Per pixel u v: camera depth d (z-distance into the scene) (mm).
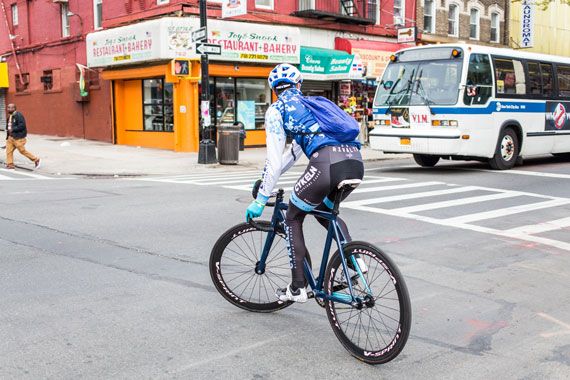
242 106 22984
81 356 3965
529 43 33750
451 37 30453
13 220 8578
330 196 4250
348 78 23781
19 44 31047
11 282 5570
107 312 4801
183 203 10062
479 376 3754
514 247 7176
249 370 3793
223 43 20953
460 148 14008
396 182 12781
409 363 3938
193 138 21375
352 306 3980
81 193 11422
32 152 21328
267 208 9617
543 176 13961
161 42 20125
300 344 4230
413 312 4914
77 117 26922
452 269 6191
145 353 4027
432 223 8477
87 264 6211
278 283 4809
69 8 26734
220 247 4930
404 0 28203
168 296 5219
